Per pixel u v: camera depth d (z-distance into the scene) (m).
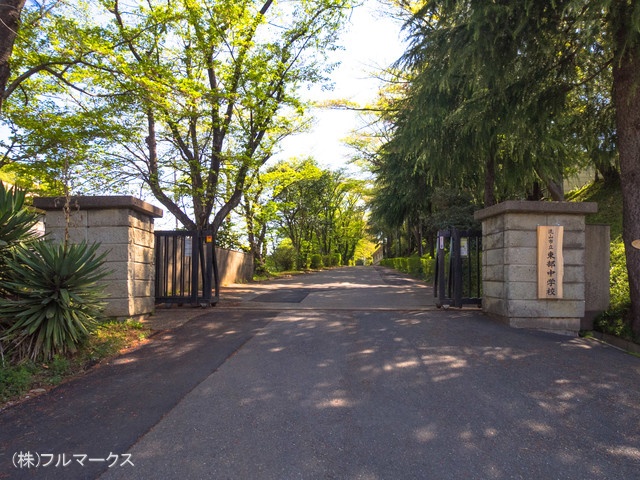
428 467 3.50
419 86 10.36
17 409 4.70
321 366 6.05
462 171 13.51
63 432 4.13
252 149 14.77
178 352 6.79
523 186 14.33
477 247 10.12
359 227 62.19
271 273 29.70
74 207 8.53
